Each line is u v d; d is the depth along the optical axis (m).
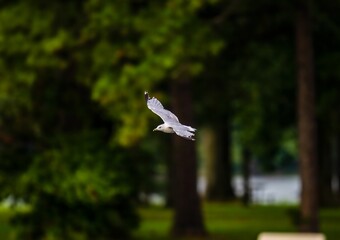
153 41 32.66
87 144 33.09
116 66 33.53
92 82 34.19
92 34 33.19
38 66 33.16
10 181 33.03
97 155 32.69
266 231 41.81
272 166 63.84
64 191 32.12
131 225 34.03
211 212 55.09
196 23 33.41
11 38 33.22
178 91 38.19
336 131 53.06
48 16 33.56
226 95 50.81
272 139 53.66
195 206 39.03
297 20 36.50
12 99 34.94
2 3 34.94
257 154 56.47
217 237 39.19
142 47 32.75
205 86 48.84
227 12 36.69
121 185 32.38
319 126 53.94
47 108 35.28
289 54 45.47
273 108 51.00
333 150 74.69
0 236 38.56
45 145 34.12
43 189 32.41
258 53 46.25
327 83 45.31
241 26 40.41
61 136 33.81
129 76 32.41
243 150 63.38
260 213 54.03
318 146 57.03
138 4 34.94
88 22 33.78
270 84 48.75
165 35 32.69
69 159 32.66
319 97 45.47
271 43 44.75
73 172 32.28
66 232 33.19
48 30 33.50
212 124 59.75
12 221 33.66
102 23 32.88
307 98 36.38
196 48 33.19
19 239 33.72
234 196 66.88
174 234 39.00
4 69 33.88
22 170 33.16
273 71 47.38
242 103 52.53
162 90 43.72
